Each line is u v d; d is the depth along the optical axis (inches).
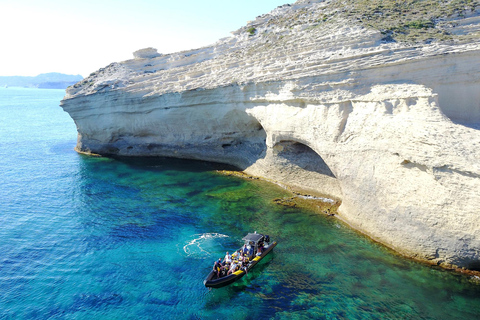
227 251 898.1
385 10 1365.7
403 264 797.2
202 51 1957.4
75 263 862.5
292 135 1209.4
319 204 1150.3
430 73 964.0
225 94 1455.5
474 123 953.5
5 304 714.8
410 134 820.0
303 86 1132.5
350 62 1056.8
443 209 741.9
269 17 1958.7
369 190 916.0
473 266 738.2
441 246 760.3
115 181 1483.8
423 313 656.4
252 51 1585.9
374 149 905.5
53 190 1386.6
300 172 1301.7
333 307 684.7
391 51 1022.4
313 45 1259.2
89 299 729.0
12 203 1251.8
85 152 2076.8
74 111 1982.0
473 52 940.0
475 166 697.0
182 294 741.3
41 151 2133.4
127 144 1945.1
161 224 1058.7
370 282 750.5
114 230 1027.9
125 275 810.2
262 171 1450.5
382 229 885.8
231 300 719.1
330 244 905.5
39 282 788.0
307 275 788.6
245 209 1143.0
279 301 711.1
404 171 829.8
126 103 1800.0
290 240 936.9
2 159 1905.8
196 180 1456.7
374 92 981.8
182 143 1801.2
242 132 1562.5
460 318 639.8
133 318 674.8
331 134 1043.3
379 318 650.8
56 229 1043.9
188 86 1592.0
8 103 6697.8
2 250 924.6
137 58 2094.0
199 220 1078.4
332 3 1699.1
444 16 1187.3
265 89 1304.1
